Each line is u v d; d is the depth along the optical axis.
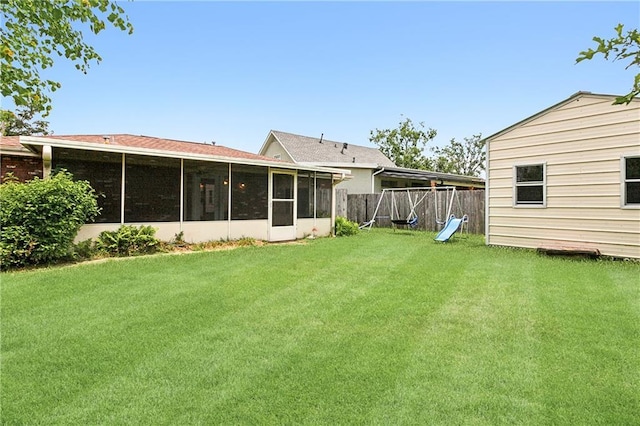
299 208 11.30
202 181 9.09
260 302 4.41
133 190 7.95
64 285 5.07
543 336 3.37
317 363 2.85
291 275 5.88
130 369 2.74
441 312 4.04
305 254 8.02
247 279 5.58
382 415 2.20
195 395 2.41
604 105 7.64
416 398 2.37
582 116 7.98
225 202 9.54
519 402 2.32
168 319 3.79
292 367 2.78
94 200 7.03
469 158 37.81
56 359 2.89
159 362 2.85
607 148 7.62
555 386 2.50
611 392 2.43
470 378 2.62
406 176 18.39
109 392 2.44
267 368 2.77
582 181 7.99
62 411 2.23
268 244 9.86
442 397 2.38
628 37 1.34
